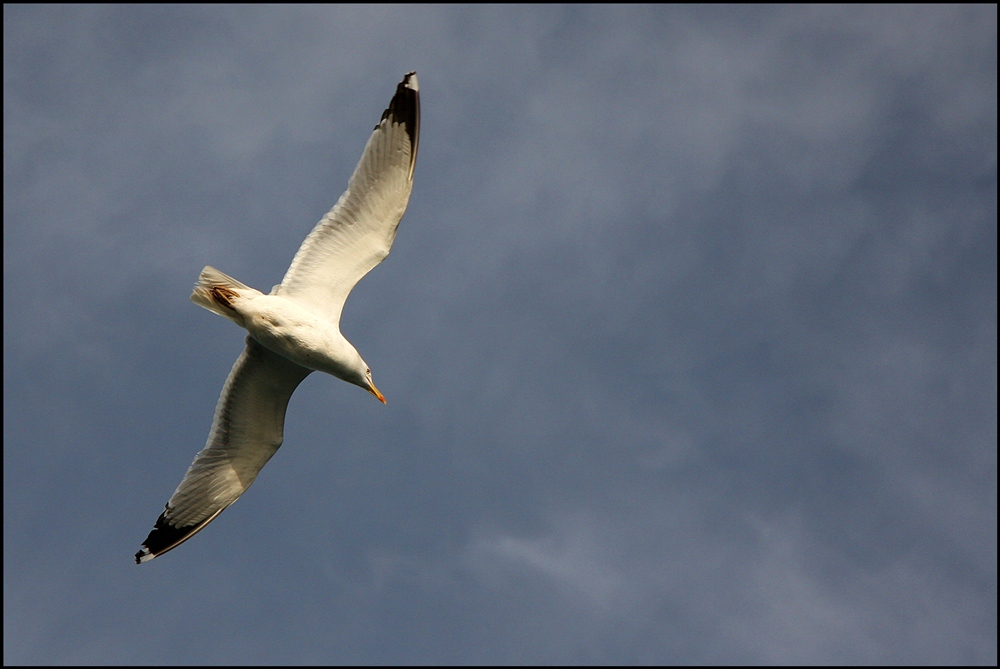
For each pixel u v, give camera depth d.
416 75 16.23
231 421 17.17
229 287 15.45
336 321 16.00
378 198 16.09
